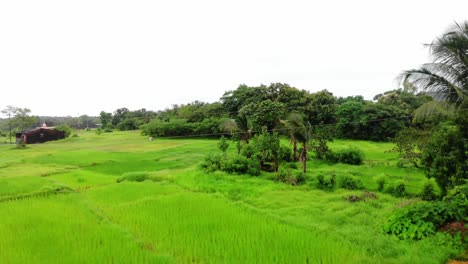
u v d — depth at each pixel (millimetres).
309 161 27812
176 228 10461
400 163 23516
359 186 16672
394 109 50219
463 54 10797
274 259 8016
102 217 11820
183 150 40094
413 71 11773
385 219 11109
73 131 82438
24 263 7867
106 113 102438
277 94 58531
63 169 27188
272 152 23625
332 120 53219
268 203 14047
